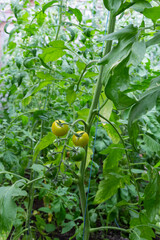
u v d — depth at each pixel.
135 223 1.14
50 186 1.37
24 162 1.46
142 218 1.08
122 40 0.60
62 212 1.33
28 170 2.27
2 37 2.52
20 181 0.91
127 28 0.61
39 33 1.55
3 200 0.84
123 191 1.47
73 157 0.73
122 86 0.59
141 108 0.65
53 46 0.86
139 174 2.00
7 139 1.34
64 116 1.79
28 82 1.79
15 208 0.84
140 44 0.55
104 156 1.78
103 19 2.11
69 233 1.65
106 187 1.04
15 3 1.39
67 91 0.99
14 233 1.37
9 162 1.27
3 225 0.82
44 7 0.96
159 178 0.89
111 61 0.59
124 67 0.59
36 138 1.74
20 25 1.48
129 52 0.57
